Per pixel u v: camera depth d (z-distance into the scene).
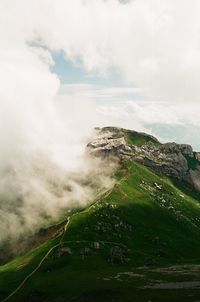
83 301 177.88
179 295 151.88
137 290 173.00
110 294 175.25
